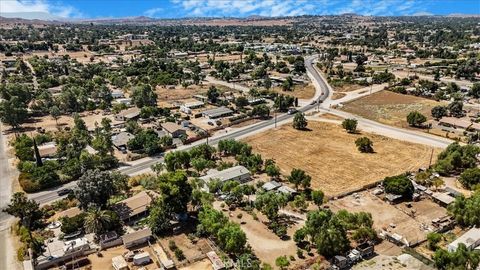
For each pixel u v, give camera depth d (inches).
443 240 3454.7
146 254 3257.9
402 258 3206.2
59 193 4416.8
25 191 4510.3
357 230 3499.0
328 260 3211.1
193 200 3961.6
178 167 4945.9
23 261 3193.9
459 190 4375.0
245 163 5132.9
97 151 5467.5
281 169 5083.7
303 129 6781.5
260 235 3585.1
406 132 6530.5
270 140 6235.2
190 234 3609.7
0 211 4084.6
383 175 4857.3
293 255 3284.9
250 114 7514.8
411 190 4207.7
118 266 3110.2
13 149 5876.0
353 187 4537.4
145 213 3924.7
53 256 3218.5
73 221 3614.7
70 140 5743.1
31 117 7613.2
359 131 6633.9
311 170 5054.1
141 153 5674.2
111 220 3577.8
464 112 7470.5
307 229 3425.2
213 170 4918.8
